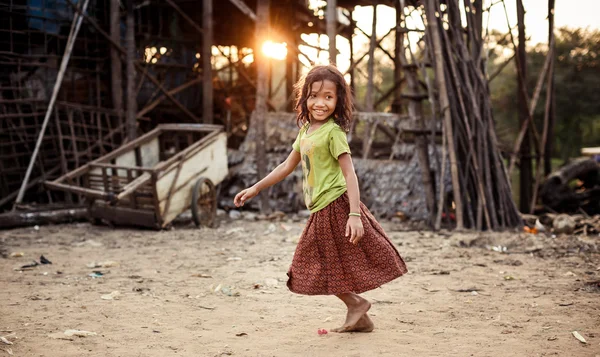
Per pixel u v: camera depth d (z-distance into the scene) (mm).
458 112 8883
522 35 10211
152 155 9766
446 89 8812
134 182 8156
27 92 11016
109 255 6621
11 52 10688
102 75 11969
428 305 4371
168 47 12844
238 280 5266
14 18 10883
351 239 3244
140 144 9484
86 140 11062
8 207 10516
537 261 6133
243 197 3596
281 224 9211
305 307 4336
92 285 5098
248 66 15461
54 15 11203
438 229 8570
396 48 13430
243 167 11148
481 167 8656
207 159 9094
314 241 3422
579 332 3658
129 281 5254
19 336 3625
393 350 3311
